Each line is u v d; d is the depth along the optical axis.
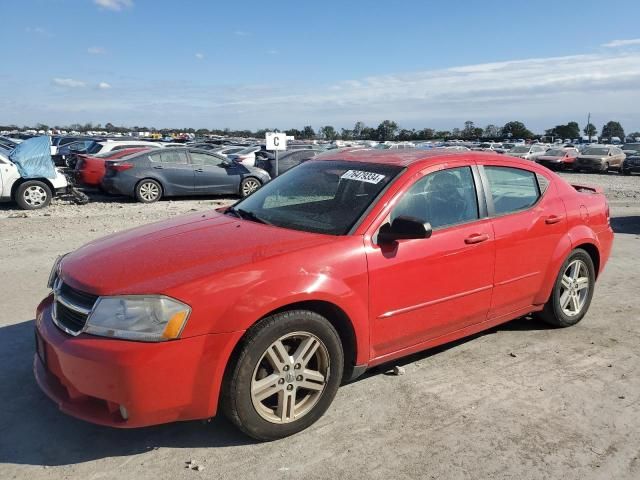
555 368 4.28
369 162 4.19
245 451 3.13
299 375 3.24
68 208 13.31
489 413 3.59
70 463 3.00
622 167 31.41
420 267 3.70
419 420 3.49
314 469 2.97
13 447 3.14
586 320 5.39
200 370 2.88
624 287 6.61
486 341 4.81
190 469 2.96
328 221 3.68
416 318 3.78
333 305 3.30
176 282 2.92
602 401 3.78
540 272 4.64
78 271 3.18
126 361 2.74
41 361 3.26
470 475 2.96
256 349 3.02
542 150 36.91
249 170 16.28
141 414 2.82
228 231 3.65
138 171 14.77
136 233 3.83
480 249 4.07
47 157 13.27
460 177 4.16
